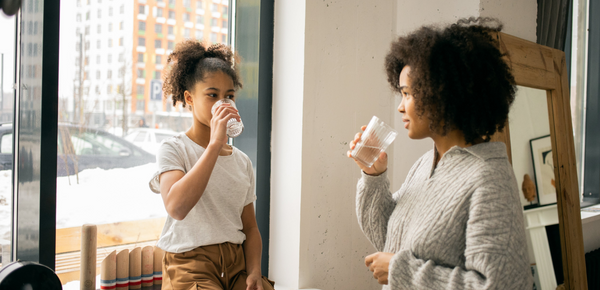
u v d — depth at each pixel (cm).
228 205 110
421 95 79
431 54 78
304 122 152
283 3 158
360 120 173
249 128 161
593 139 277
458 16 170
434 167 88
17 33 111
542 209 167
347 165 169
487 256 68
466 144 83
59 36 120
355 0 168
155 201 145
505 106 79
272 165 162
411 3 182
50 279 77
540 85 167
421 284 74
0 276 72
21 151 112
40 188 113
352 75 168
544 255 165
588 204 272
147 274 134
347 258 172
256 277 106
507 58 151
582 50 272
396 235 88
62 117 123
